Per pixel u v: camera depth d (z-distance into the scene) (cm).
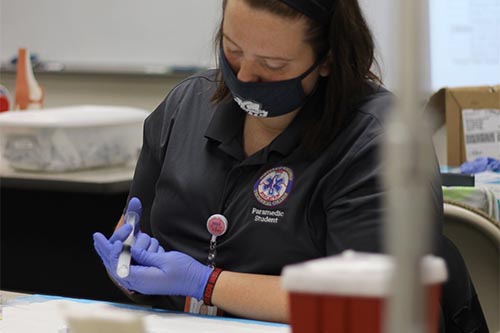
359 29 157
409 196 57
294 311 78
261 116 160
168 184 175
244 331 138
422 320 58
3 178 321
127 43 450
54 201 359
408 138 57
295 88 154
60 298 165
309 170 158
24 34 483
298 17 147
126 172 327
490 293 206
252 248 160
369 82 163
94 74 456
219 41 163
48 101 476
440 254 149
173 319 147
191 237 170
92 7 459
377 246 147
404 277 57
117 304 160
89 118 324
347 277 75
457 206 205
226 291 154
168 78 432
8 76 488
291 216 158
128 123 335
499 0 361
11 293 171
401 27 56
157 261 154
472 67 368
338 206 153
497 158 287
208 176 170
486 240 204
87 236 355
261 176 163
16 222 367
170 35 436
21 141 326
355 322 75
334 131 158
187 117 179
